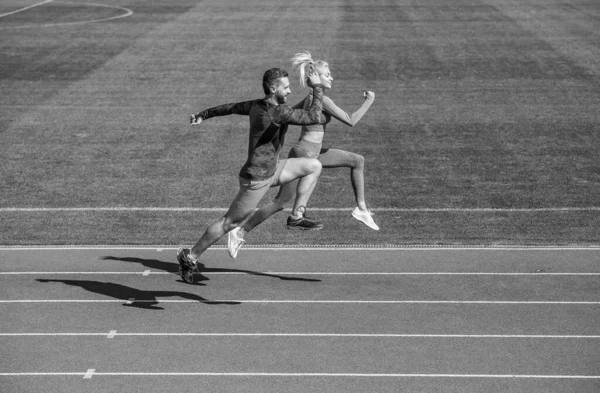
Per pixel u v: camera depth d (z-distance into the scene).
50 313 14.50
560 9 54.06
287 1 58.88
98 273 16.33
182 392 11.92
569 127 27.83
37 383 12.17
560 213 19.97
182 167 23.75
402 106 30.80
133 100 31.83
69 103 31.38
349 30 47.03
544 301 15.01
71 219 19.64
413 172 23.20
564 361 12.84
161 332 13.81
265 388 12.03
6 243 18.05
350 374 12.44
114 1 60.06
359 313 14.52
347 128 27.88
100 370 12.55
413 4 57.19
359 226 19.11
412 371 12.52
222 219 14.16
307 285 15.73
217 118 29.16
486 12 53.19
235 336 13.66
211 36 45.38
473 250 17.59
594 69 36.59
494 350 13.19
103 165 23.97
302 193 14.54
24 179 22.70
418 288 15.58
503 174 23.02
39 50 41.50
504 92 32.88
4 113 29.88
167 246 17.92
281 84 13.30
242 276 16.17
